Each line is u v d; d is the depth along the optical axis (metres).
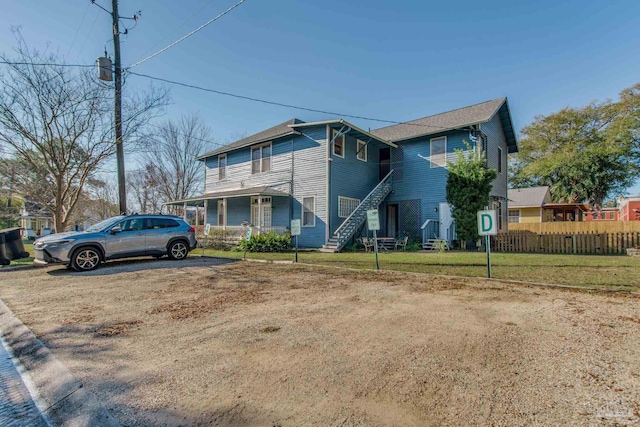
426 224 15.73
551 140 34.38
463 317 4.26
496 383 2.51
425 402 2.26
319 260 10.88
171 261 10.62
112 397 2.47
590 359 2.92
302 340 3.52
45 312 4.97
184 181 31.03
